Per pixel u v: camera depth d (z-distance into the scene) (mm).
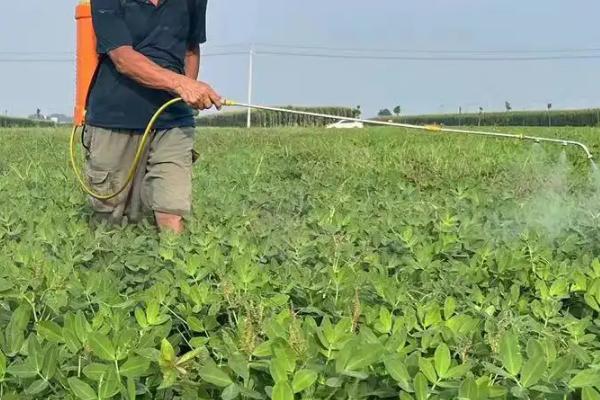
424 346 2818
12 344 2818
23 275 3625
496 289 3805
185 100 5844
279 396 2322
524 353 2781
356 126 35781
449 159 14039
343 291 3584
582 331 3139
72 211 6703
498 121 53594
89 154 6457
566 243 4766
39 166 11375
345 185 9477
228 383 2453
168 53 6324
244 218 6102
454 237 4762
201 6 6613
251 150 16156
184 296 3473
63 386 2594
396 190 8875
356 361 2447
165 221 6293
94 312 3352
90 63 6613
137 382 2641
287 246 4723
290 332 2570
